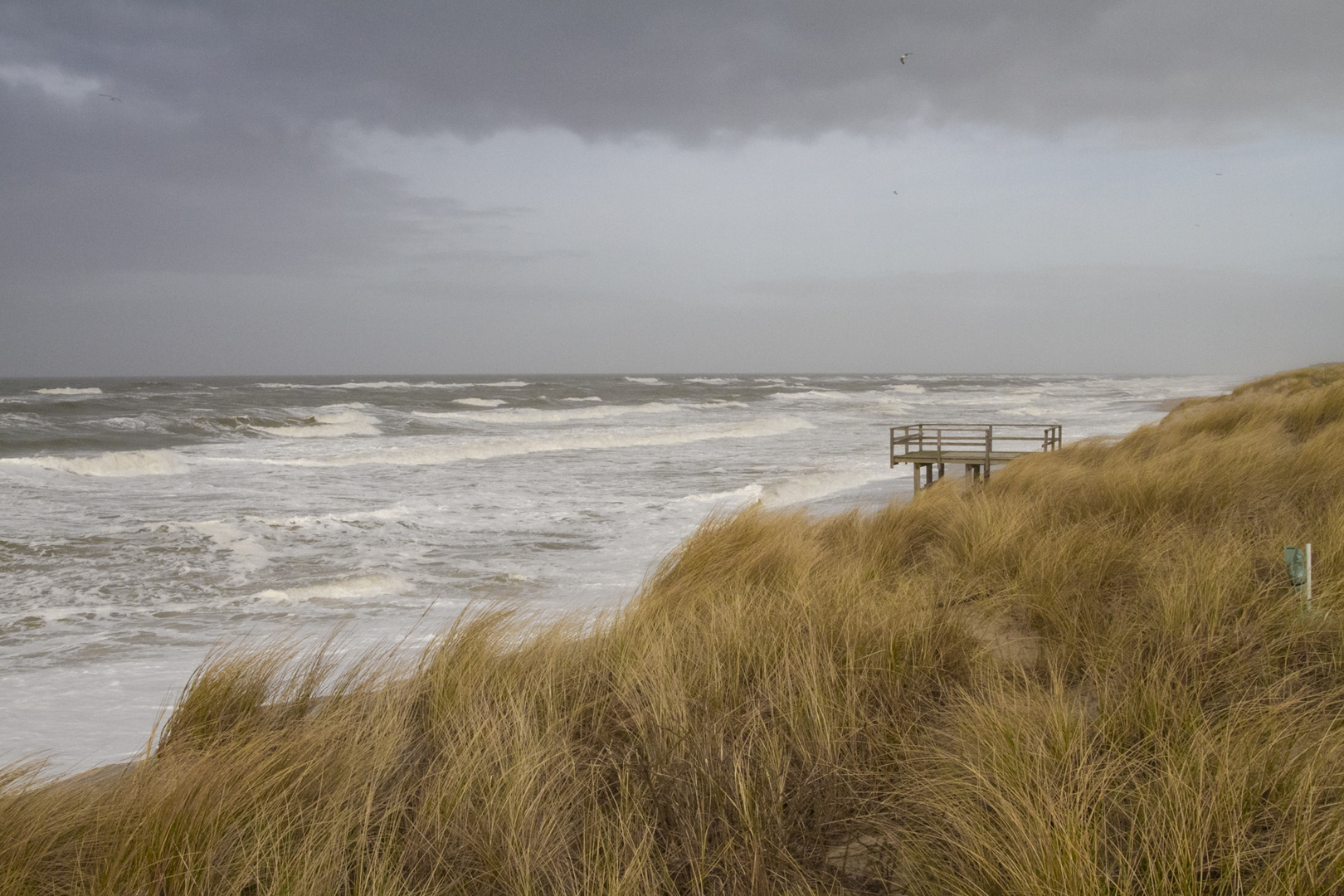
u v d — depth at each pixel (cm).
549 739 338
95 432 3278
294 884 243
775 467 2414
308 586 1037
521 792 282
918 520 823
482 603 935
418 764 338
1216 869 232
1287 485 770
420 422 4347
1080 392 9450
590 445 3177
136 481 2055
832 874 260
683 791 297
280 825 270
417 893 244
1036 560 563
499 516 1584
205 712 415
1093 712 342
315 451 2789
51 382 13112
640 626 480
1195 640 380
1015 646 447
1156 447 1303
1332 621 388
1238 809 239
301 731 358
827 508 1582
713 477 2195
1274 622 401
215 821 268
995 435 3347
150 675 707
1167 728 299
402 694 413
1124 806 259
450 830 276
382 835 266
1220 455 936
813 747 323
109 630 862
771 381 15638
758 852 255
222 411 4506
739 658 413
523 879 244
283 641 550
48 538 1312
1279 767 263
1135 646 393
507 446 2895
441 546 1310
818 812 291
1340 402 1360
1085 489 850
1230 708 296
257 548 1278
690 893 250
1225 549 501
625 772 308
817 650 405
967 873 236
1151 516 686
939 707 365
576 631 519
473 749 324
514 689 391
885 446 3112
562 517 1577
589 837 271
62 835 277
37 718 595
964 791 272
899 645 412
